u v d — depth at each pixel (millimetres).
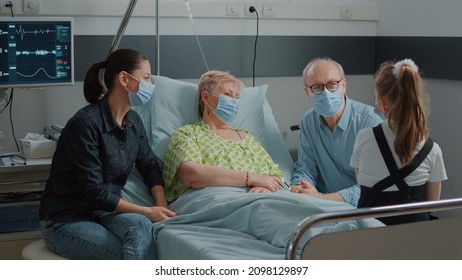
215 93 2986
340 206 2549
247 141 3055
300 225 1752
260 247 2309
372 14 4180
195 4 3723
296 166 3275
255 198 2496
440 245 1971
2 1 3320
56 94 3525
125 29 3463
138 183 2879
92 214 2613
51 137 3309
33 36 3152
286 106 4055
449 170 3742
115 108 2639
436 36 3752
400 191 2324
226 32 3848
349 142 3105
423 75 3852
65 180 2561
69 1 3459
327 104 2977
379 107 2375
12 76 3152
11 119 3451
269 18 3922
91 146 2523
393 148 2322
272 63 3971
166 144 3012
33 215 3098
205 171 2803
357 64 4203
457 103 3666
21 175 3062
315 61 3064
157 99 3113
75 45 3512
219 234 2436
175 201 2832
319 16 4023
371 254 1877
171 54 3727
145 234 2484
